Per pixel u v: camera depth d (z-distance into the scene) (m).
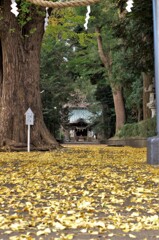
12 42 17.38
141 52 17.66
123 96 36.53
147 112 26.45
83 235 4.04
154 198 6.00
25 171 9.40
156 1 10.47
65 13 21.78
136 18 15.81
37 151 16.86
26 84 17.78
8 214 4.98
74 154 15.43
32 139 17.53
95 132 48.56
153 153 10.61
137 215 4.86
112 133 43.34
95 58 35.31
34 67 18.06
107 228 4.29
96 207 5.42
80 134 57.00
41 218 4.74
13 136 17.27
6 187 7.01
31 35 17.89
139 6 14.70
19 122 17.41
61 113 43.75
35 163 11.24
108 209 5.27
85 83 48.38
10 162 11.64
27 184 7.41
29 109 16.86
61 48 38.62
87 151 17.81
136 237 3.97
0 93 18.02
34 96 17.95
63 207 5.31
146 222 4.48
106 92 42.44
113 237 3.97
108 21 29.52
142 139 22.39
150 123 22.30
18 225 4.34
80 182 7.54
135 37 17.33
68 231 4.20
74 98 45.97
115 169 9.83
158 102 10.43
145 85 26.30
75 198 5.97
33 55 18.08
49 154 14.87
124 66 23.73
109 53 33.16
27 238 3.84
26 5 15.83
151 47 17.05
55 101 38.53
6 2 16.75
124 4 16.67
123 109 35.50
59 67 39.50
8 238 3.92
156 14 10.48
